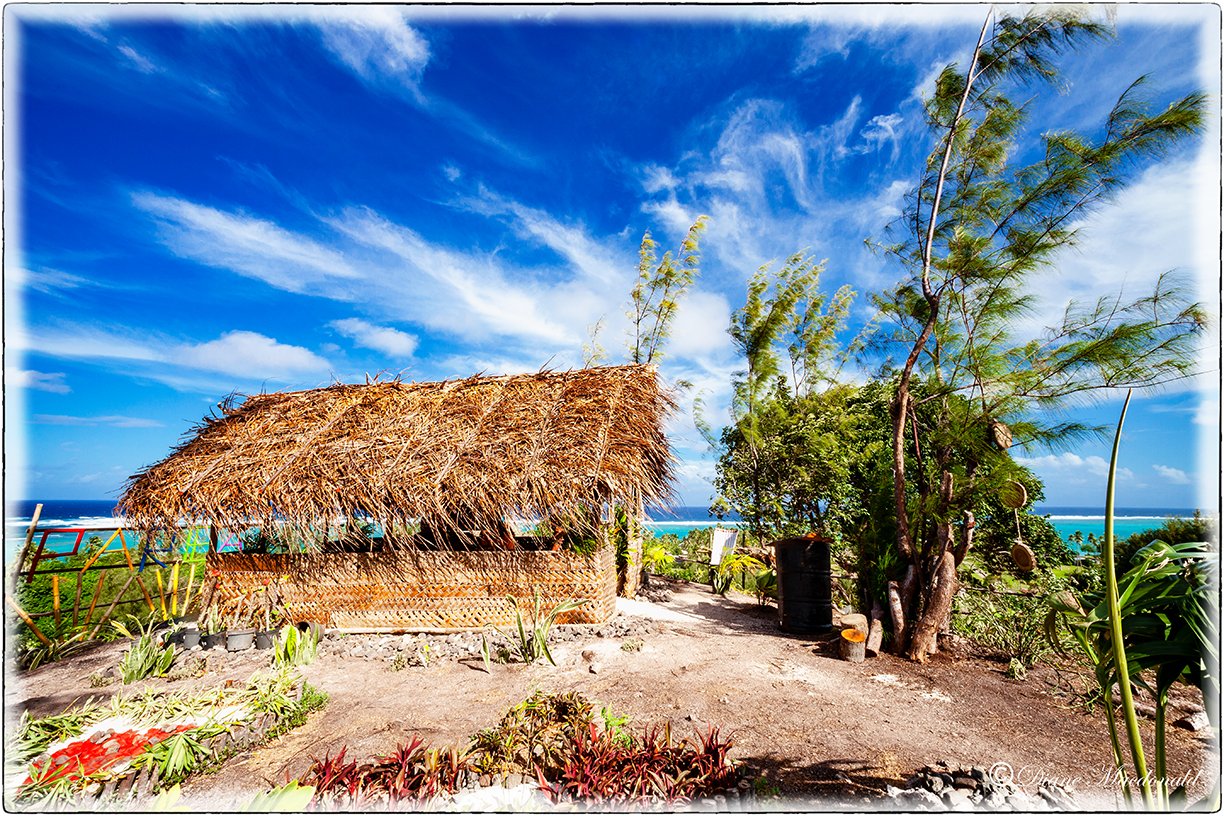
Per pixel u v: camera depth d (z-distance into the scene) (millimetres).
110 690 6621
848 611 9742
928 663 7254
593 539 9094
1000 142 7617
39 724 5098
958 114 7770
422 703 6035
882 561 8547
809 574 9016
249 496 8844
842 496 13594
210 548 9469
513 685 6543
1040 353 7191
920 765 4566
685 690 6250
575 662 7383
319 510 8711
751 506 15328
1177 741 4918
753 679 6621
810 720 5457
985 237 7512
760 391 15805
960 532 8398
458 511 8906
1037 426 7012
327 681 6871
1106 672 2914
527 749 4473
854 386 16219
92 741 4762
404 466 9031
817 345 17203
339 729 5379
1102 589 3334
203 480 9242
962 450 7824
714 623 9727
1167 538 6535
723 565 12773
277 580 9273
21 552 8328
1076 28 6703
